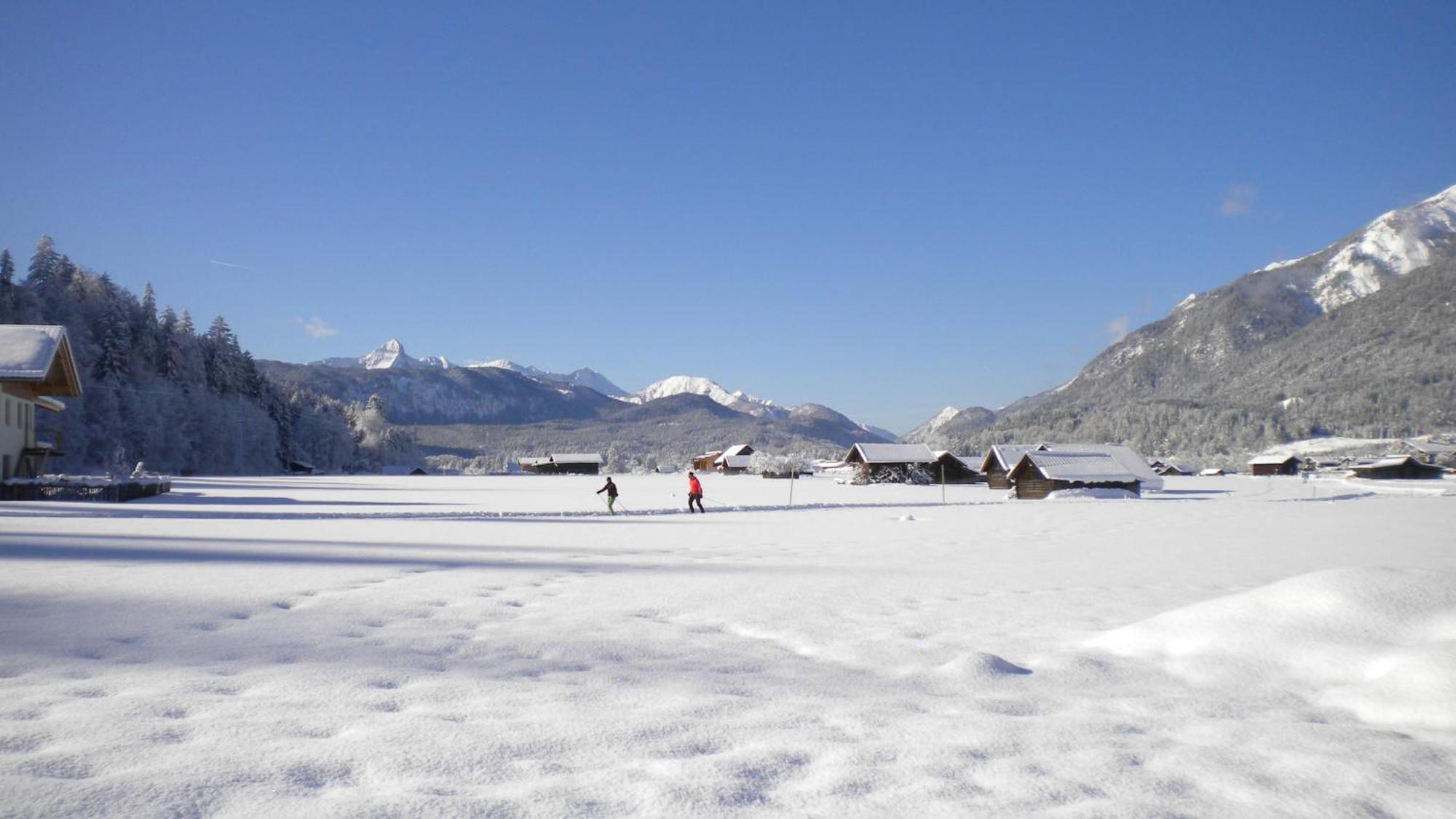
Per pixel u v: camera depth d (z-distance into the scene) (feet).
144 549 46.80
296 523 78.64
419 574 37.73
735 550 53.47
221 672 17.83
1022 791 11.52
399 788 11.05
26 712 14.38
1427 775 12.38
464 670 18.53
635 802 10.75
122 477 121.19
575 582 35.65
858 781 11.78
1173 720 15.37
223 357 376.68
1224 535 71.51
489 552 50.47
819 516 103.60
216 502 120.78
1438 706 15.15
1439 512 113.39
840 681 18.33
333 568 39.29
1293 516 104.06
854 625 25.95
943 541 63.31
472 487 239.71
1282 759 13.08
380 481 286.05
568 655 20.57
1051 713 15.75
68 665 18.11
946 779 11.96
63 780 11.00
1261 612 21.47
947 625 26.17
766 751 13.00
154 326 322.14
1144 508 128.36
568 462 541.34
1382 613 20.25
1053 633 24.94
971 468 262.47
